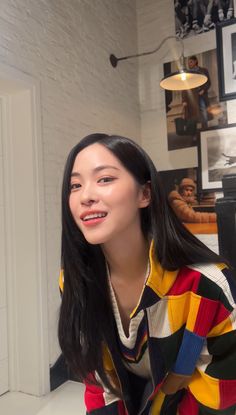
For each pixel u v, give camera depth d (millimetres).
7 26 1652
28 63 1770
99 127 2365
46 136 1874
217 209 1739
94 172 617
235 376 691
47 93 1896
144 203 674
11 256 1835
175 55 2756
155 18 2859
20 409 1646
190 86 2191
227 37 2512
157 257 677
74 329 755
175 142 2758
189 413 766
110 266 750
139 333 726
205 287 672
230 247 1690
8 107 1825
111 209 605
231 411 719
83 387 1860
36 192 1778
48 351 1813
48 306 1825
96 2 2410
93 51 2348
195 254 702
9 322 1845
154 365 722
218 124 2572
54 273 1875
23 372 1815
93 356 755
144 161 669
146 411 784
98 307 754
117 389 785
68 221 707
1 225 1813
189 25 2697
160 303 693
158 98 2846
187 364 710
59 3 2037
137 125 2871
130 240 679
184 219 2676
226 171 2525
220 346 692
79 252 735
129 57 2643
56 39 1992
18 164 1804
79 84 2182
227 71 2516
